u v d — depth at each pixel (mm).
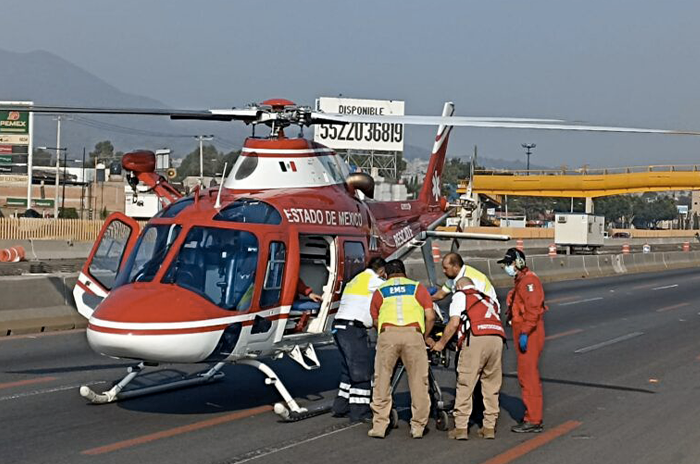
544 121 18344
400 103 120312
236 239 16172
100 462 13516
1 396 18328
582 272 64875
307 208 17875
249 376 21312
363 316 16594
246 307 16031
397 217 24797
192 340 15156
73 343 26141
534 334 16109
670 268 79438
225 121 19531
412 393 15539
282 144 18484
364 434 15820
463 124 18234
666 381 22062
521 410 18391
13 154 114625
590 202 116562
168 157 79000
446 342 15555
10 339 26703
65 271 50312
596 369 23906
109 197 145375
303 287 17672
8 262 58281
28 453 13945
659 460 14391
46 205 135875
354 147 119250
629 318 36938
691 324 35000
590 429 16641
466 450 14867
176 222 16359
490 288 15766
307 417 16938
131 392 18422
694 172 106188
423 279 49406
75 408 17344
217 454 14148
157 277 15695
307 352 18141
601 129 18016
